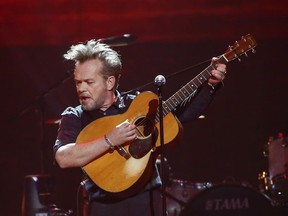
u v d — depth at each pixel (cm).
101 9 2347
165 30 2350
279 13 2327
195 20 2350
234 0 2333
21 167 2344
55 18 2355
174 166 2366
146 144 964
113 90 983
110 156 956
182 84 2328
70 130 970
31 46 2375
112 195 947
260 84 2362
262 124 2358
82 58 959
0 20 2362
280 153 1688
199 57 2348
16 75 2391
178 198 1747
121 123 967
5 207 2333
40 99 1780
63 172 2225
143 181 950
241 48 993
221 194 1281
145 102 986
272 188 1650
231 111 2370
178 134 976
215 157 2369
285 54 2347
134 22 2353
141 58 2358
